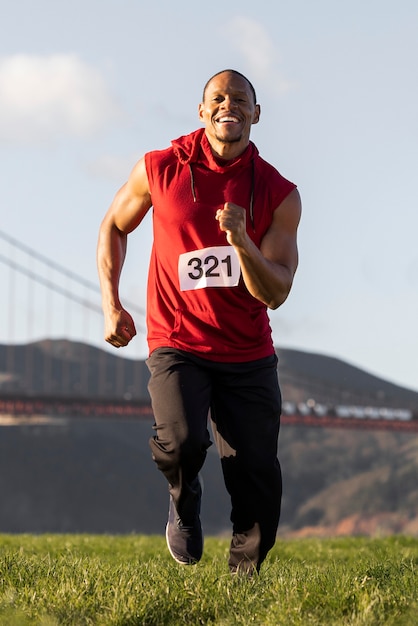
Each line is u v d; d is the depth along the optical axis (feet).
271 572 25.43
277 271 22.38
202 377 23.12
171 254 23.45
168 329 23.43
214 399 23.73
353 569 26.43
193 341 23.18
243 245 21.25
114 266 24.98
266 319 23.98
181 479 22.94
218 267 22.93
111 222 25.23
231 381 23.32
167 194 23.41
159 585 22.68
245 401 23.35
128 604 19.95
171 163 23.73
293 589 21.16
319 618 19.03
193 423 22.44
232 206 21.09
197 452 22.50
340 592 20.92
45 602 20.53
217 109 22.97
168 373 22.99
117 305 24.45
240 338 23.30
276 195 23.48
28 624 18.98
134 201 24.71
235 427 23.43
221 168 23.29
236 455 23.45
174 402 22.65
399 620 18.70
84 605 20.26
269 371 23.68
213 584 22.63
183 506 23.54
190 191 23.32
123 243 25.53
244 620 19.03
